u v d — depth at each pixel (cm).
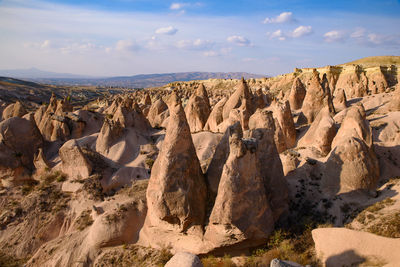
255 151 1766
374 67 10538
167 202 1836
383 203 1742
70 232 2561
